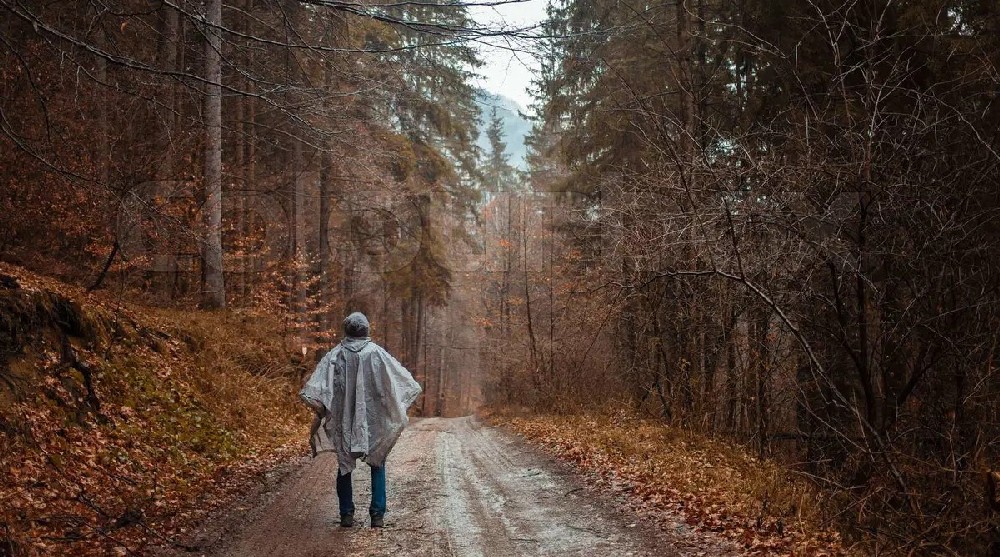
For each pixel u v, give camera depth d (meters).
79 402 9.12
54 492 7.09
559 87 15.18
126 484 8.11
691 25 14.22
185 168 15.48
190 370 13.20
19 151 12.28
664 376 14.35
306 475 9.80
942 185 7.73
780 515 7.28
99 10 6.80
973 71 8.73
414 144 27.23
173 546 6.16
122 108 13.27
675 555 5.94
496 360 30.00
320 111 8.09
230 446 11.34
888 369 9.40
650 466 10.04
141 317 13.53
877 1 10.30
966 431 8.02
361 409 6.87
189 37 12.87
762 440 11.62
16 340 8.78
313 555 5.98
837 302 8.22
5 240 12.82
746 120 12.94
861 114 9.88
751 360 11.54
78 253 14.05
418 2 6.74
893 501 7.89
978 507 6.92
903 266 8.10
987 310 8.09
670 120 9.22
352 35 11.01
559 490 8.77
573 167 19.95
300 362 19.95
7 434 7.47
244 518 7.25
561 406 20.55
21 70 11.98
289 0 8.10
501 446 14.07
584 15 13.49
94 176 12.02
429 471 10.31
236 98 18.11
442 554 6.00
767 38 11.95
